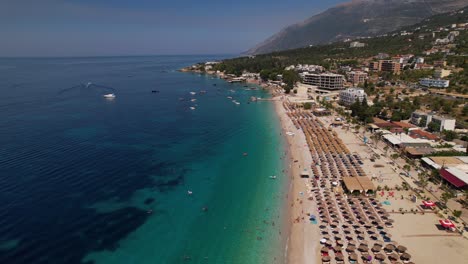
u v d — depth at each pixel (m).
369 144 122.44
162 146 127.12
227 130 152.50
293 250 62.78
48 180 92.56
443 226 65.88
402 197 79.69
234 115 185.88
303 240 65.44
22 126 150.50
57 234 67.25
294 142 130.75
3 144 123.06
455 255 58.44
